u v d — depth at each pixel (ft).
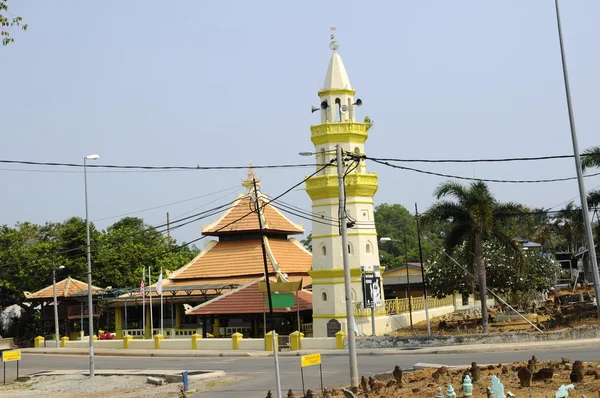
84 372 160.15
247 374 138.92
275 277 226.58
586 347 143.84
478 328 189.26
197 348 197.26
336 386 112.57
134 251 294.87
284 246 251.39
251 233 244.83
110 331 278.46
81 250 280.92
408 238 487.61
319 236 189.98
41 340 239.91
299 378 126.31
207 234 247.91
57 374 161.48
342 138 189.98
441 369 100.22
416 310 223.30
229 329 222.28
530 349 147.84
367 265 187.73
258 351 183.32
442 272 209.77
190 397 117.19
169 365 167.22
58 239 295.69
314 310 189.98
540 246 304.50
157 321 262.26
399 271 286.25
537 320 191.01
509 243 173.27
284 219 253.65
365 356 156.04
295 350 178.09
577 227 190.80
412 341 166.30
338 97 194.70
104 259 281.54
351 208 188.44
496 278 208.23
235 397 111.96
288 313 211.61
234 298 210.18
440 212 172.04
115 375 151.94
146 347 208.44
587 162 171.94
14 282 264.93
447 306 259.80
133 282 288.71
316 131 191.42
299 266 242.78
